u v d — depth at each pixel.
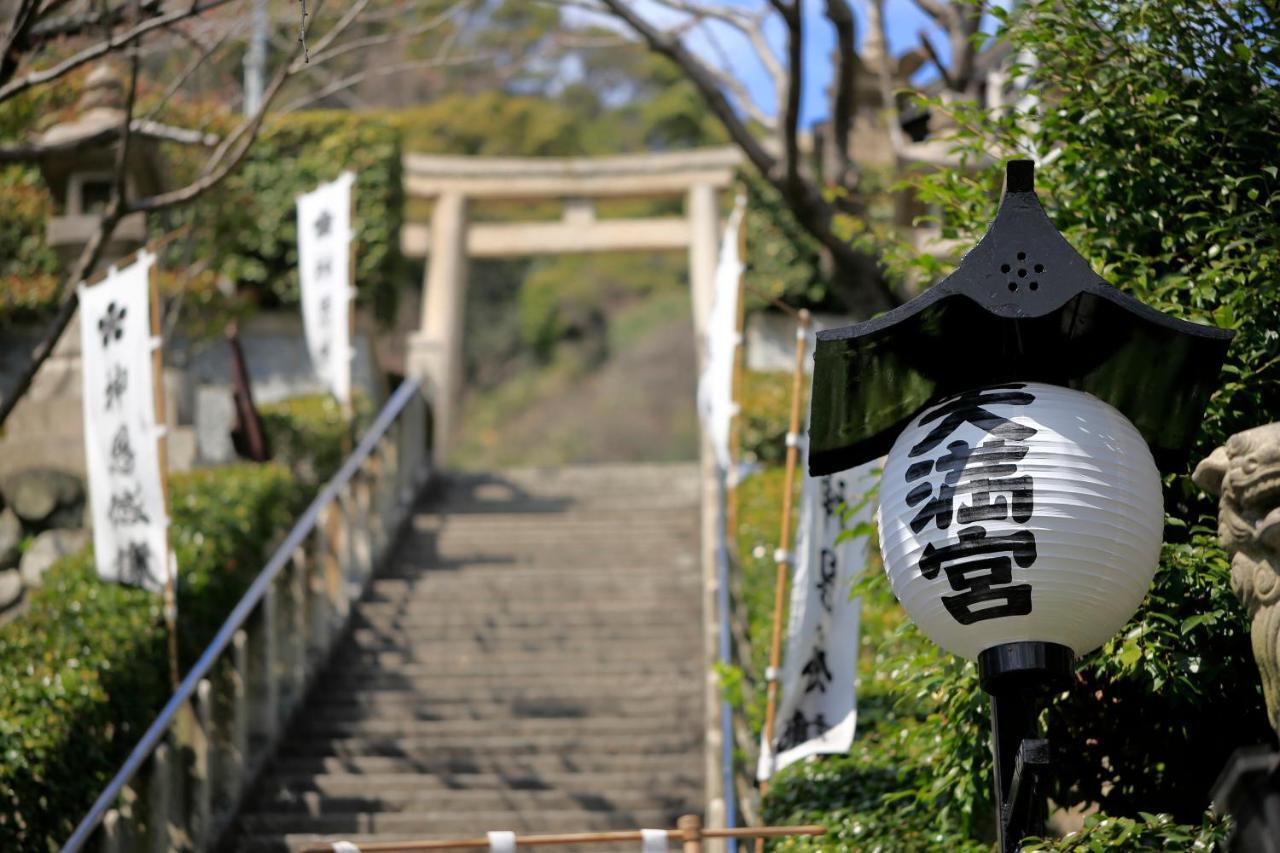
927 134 12.45
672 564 13.88
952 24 12.28
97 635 9.84
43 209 16.23
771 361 17.88
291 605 11.36
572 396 30.45
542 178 20.61
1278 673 3.89
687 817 5.75
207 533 11.63
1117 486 4.25
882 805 7.21
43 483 13.74
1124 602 4.28
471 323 31.47
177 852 9.02
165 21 8.98
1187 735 5.84
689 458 29.45
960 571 4.24
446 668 11.76
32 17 8.77
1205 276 5.63
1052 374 4.59
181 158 16.09
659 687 11.32
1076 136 6.18
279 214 17.70
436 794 9.86
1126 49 6.12
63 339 14.81
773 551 12.16
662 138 30.84
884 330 4.49
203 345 17.09
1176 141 6.00
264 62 17.30
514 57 27.31
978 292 4.36
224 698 9.99
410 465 15.99
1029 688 4.38
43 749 8.57
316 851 5.46
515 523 15.06
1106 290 4.35
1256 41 5.94
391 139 18.14
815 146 17.42
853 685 7.55
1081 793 6.43
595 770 10.24
